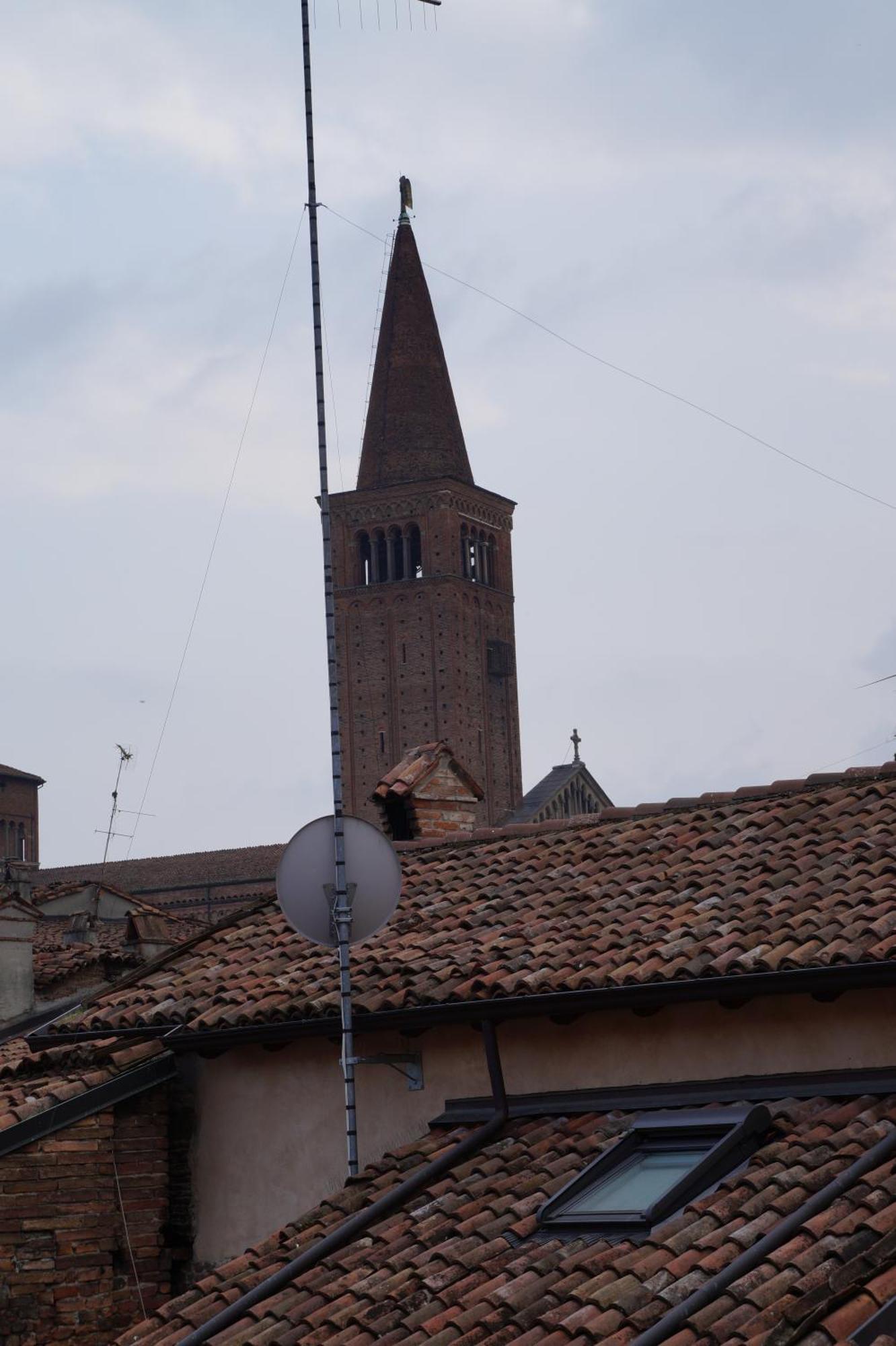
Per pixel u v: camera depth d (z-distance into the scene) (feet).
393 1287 43.96
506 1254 43.45
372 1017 51.96
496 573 521.65
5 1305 51.80
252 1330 44.75
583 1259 41.45
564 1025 50.34
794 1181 40.86
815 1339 33.35
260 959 61.52
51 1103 53.78
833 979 43.80
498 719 511.81
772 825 57.62
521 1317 39.60
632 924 51.37
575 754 499.51
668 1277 38.63
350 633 505.25
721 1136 45.21
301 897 52.65
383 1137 54.08
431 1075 53.42
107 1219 54.39
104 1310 53.47
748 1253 37.63
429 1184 49.16
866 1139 41.63
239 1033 55.26
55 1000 129.18
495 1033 50.60
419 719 495.41
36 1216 53.01
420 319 519.19
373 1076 54.70
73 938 153.38
